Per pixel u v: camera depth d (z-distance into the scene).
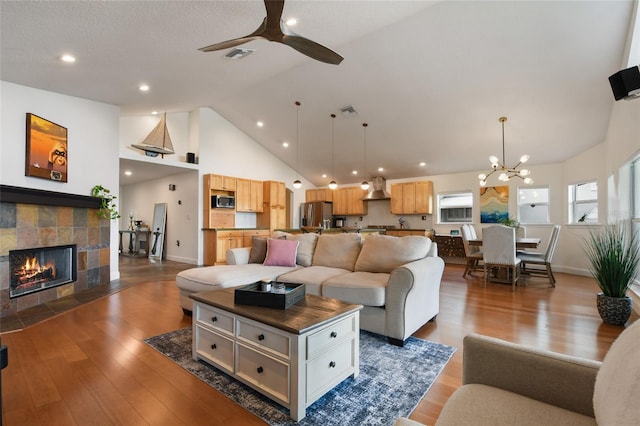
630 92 2.06
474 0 3.47
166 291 4.38
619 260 3.12
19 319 3.17
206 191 7.12
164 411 1.70
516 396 1.09
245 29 3.17
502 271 5.40
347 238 3.68
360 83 5.16
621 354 0.82
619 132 4.12
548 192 6.51
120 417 1.65
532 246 4.95
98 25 2.73
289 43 2.70
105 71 3.73
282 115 6.69
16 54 3.05
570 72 4.12
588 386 1.01
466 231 5.84
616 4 3.19
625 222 3.97
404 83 4.96
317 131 6.99
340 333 1.95
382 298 2.62
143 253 8.73
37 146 3.82
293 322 1.76
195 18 2.87
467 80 4.62
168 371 2.13
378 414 1.69
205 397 1.83
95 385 1.95
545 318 3.27
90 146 4.59
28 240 3.58
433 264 3.08
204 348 2.23
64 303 3.75
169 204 7.94
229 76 4.78
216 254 6.84
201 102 6.45
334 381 1.89
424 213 7.82
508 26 3.70
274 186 8.34
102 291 4.34
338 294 2.81
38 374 2.07
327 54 2.88
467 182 7.45
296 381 1.65
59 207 4.02
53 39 2.86
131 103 5.19
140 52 3.38
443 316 3.34
